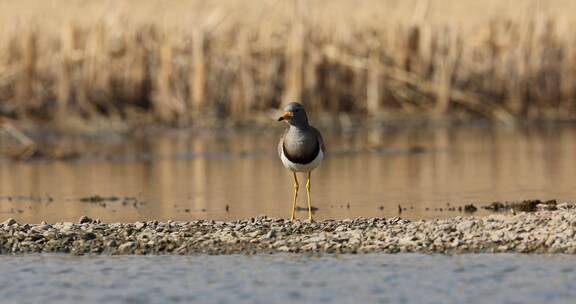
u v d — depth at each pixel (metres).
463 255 14.41
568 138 32.78
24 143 30.42
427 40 37.66
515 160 27.22
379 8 42.19
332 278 13.41
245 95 35.91
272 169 26.20
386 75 37.59
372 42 37.03
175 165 27.33
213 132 34.81
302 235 15.74
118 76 36.06
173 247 15.16
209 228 16.31
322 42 36.78
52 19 38.88
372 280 13.28
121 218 18.80
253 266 14.05
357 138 33.22
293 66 35.16
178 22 37.56
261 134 34.53
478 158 27.84
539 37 38.75
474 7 43.47
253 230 16.08
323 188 22.59
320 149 16.95
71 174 25.72
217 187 23.05
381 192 21.83
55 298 12.77
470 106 38.31
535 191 21.59
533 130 35.50
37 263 14.41
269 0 39.78
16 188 23.36
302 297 12.63
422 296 12.58
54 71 35.44
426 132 34.97
